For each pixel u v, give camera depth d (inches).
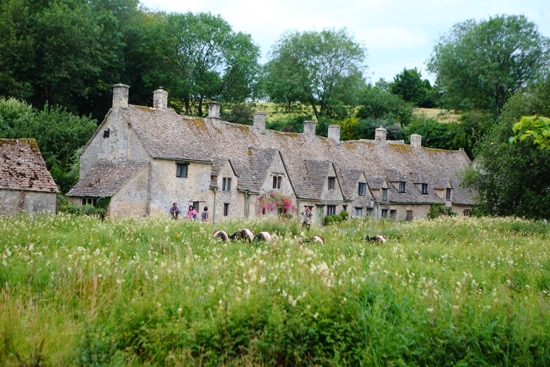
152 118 1588.3
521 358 300.8
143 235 703.7
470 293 425.4
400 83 4099.4
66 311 367.9
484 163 1636.3
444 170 2377.0
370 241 839.1
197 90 2733.8
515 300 392.5
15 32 2047.2
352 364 320.5
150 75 2637.8
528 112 1514.5
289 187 1747.0
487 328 320.2
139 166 1441.9
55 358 297.0
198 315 350.6
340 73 3080.7
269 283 387.2
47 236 650.2
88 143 1614.2
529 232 1071.0
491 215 1585.9
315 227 1147.9
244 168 1702.8
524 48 2600.9
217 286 386.6
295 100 3095.5
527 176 1488.7
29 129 1788.9
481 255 674.8
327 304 353.4
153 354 326.6
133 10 2753.4
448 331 319.3
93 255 503.2
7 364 281.7
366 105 3346.5
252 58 2883.9
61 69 2134.6
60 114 1973.4
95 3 2620.6
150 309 354.3
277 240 668.7
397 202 2046.0
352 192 1916.8
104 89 2407.7
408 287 420.8
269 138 1929.1
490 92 2738.7
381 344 318.7
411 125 3073.3
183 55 2758.4
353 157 2153.1
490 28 2647.6
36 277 419.8
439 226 1114.1
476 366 303.9
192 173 1529.3
